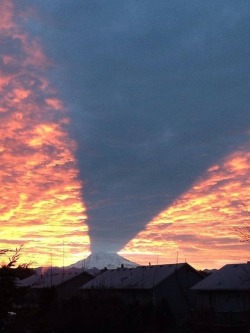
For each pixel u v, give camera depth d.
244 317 31.19
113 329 33.66
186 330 34.38
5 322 11.45
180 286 43.50
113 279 48.28
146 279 44.56
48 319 12.62
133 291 44.03
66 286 49.78
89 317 32.69
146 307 36.94
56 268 56.28
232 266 41.28
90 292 37.25
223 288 36.12
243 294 35.25
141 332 34.69
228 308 36.34
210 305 38.00
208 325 31.56
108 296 35.75
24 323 11.60
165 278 42.97
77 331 32.16
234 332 30.78
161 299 39.72
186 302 42.97
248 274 36.44
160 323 36.22
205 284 38.50
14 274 11.23
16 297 11.38
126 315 34.75
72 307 32.94
